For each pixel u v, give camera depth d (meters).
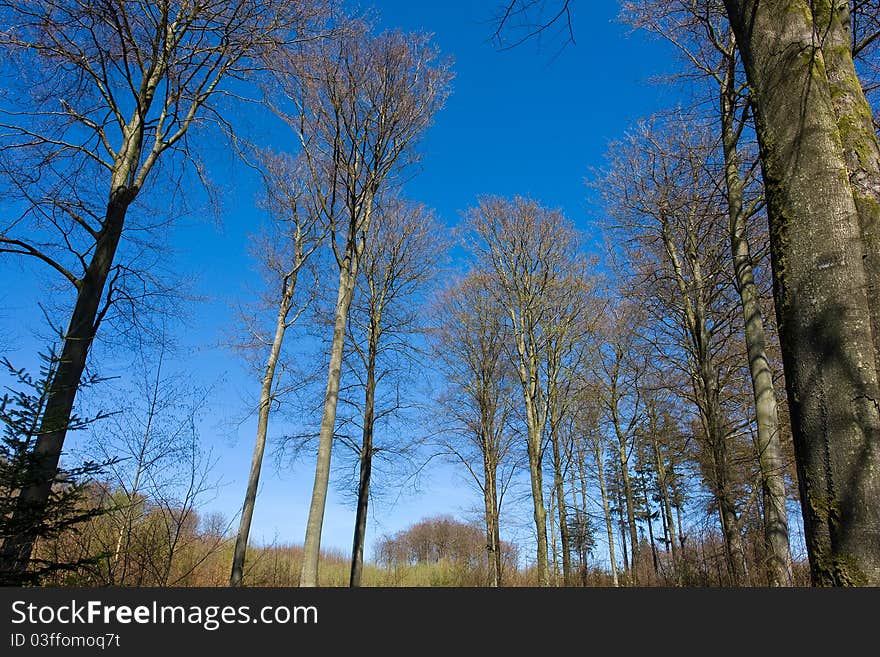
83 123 9.07
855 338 2.88
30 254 7.40
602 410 25.80
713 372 14.76
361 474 17.00
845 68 3.62
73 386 6.23
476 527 24.17
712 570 15.26
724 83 10.54
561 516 22.73
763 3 3.60
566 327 20.59
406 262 18.64
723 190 11.00
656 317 16.58
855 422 2.76
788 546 9.04
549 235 21.09
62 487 6.22
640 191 15.36
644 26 11.03
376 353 18.12
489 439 22.56
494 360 23.06
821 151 3.21
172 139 9.49
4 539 5.34
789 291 3.14
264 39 9.39
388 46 12.40
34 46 8.04
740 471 13.86
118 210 8.34
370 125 12.51
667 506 25.75
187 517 10.34
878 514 2.64
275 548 16.20
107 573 8.71
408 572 23.30
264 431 15.77
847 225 3.06
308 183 17.31
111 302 8.28
